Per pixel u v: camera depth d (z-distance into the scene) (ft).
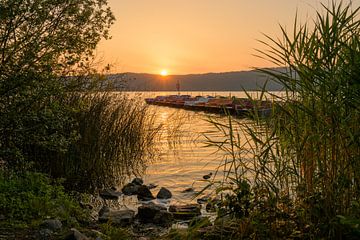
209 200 16.47
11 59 20.67
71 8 21.43
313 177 13.88
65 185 28.17
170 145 55.83
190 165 41.22
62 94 23.72
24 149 27.02
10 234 16.84
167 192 29.45
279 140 14.58
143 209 23.17
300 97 14.34
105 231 20.07
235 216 14.73
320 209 13.23
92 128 30.27
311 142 13.62
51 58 21.40
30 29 21.15
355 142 12.76
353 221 11.35
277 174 14.26
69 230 17.33
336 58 13.64
